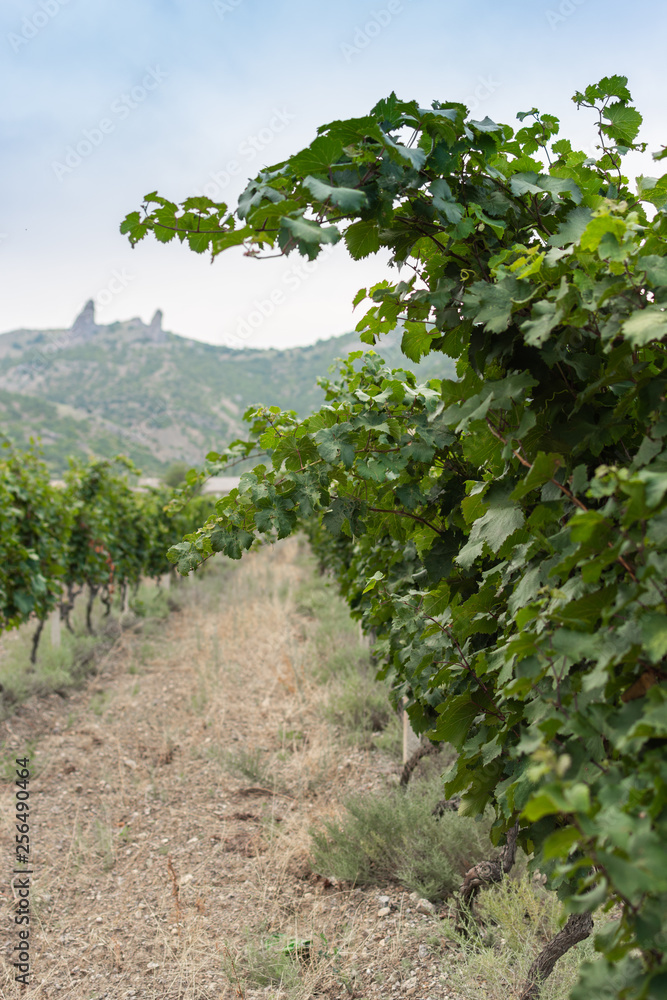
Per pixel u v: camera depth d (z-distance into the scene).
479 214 1.58
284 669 7.59
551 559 1.40
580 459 1.45
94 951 3.28
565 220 1.61
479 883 2.99
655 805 0.87
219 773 5.27
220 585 14.33
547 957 2.30
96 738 6.01
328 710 6.04
